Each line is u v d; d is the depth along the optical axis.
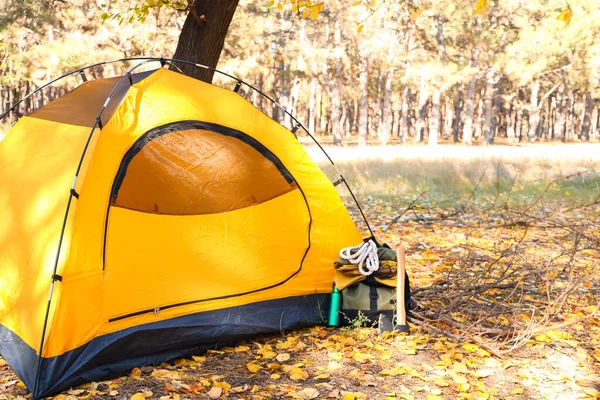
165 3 6.64
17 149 4.45
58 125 4.27
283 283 4.59
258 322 4.36
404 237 8.01
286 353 4.09
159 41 21.83
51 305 3.56
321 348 4.22
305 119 55.59
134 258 3.98
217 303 4.24
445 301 5.10
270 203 4.70
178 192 4.30
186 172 4.34
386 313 4.58
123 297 3.87
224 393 3.48
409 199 10.99
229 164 4.53
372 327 4.56
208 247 4.35
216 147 4.50
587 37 29.80
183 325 4.03
